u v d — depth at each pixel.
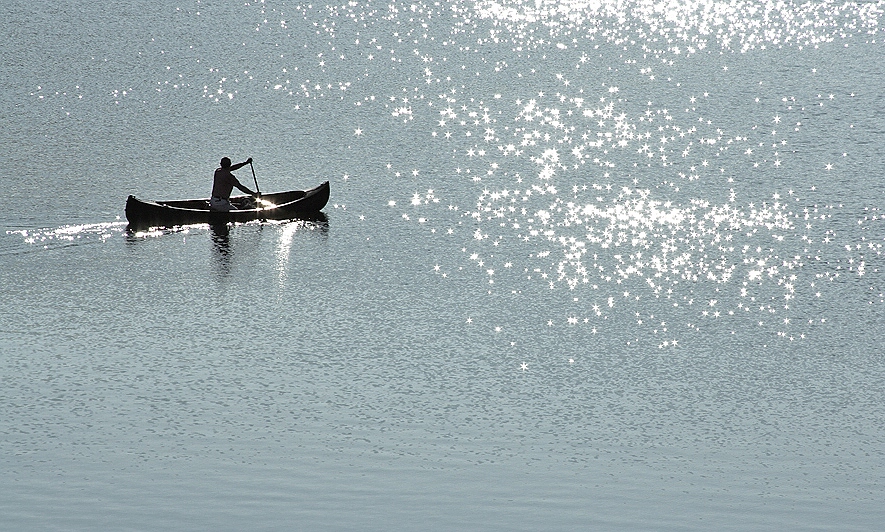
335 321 53.09
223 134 93.06
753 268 61.78
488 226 69.25
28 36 136.50
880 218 70.69
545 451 39.91
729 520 35.12
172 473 37.53
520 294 57.56
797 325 53.47
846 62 128.25
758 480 38.00
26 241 64.31
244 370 46.84
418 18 155.12
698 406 44.16
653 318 54.31
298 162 84.44
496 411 43.34
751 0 173.62
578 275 60.56
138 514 34.78
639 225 69.62
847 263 62.59
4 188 74.94
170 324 52.19
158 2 162.00
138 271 59.81
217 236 66.50
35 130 92.75
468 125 97.44
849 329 53.00
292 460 38.75
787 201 74.56
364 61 126.25
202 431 40.91
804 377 47.25
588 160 85.62
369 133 94.25
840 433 41.81
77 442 39.75
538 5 167.00
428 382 46.03
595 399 44.75
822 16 161.12
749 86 114.50
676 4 169.25
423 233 67.62
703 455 39.84
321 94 109.38
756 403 44.56
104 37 136.75
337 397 44.31
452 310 54.91
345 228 68.56
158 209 66.50
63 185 76.25
